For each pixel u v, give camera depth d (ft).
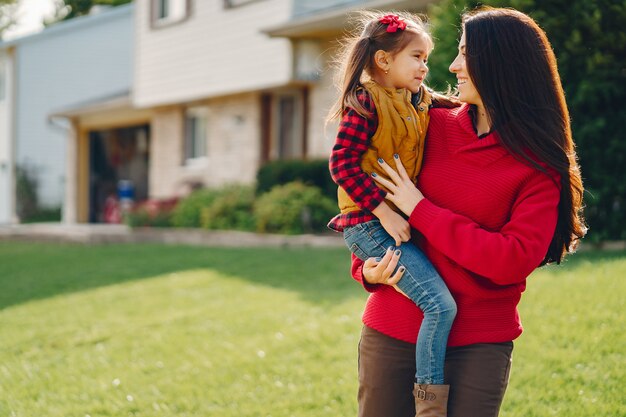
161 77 64.75
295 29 48.14
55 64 94.32
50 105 94.32
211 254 40.70
